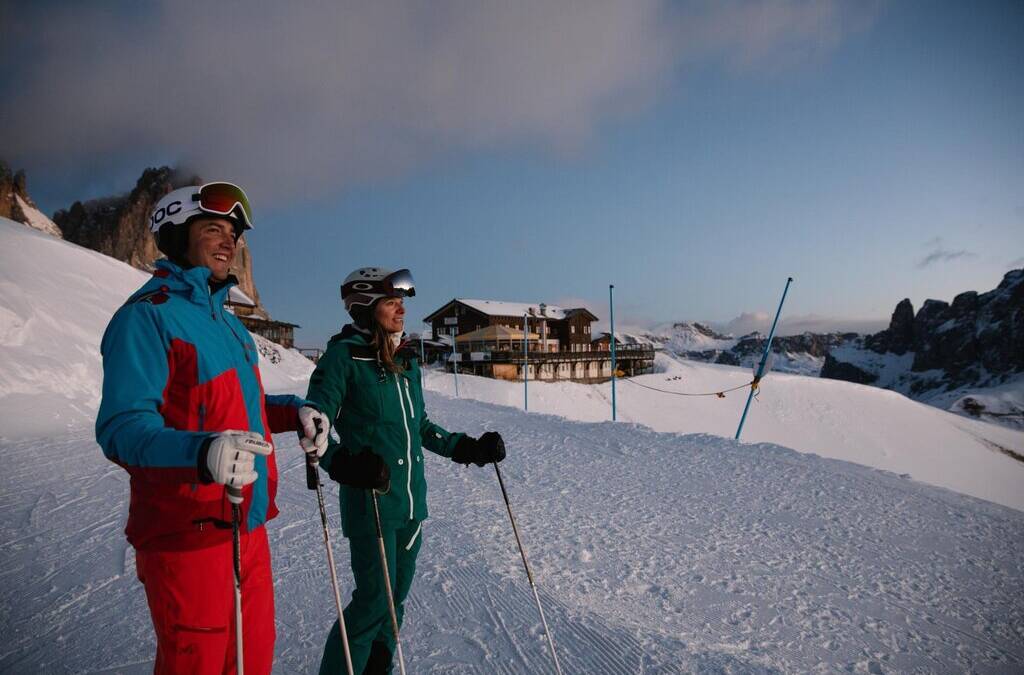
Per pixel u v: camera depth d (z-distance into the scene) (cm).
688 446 931
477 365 5647
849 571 444
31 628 313
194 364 141
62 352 1455
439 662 274
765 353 1527
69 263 2155
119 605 342
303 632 301
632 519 549
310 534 469
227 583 146
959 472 5241
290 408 188
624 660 278
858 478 743
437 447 253
